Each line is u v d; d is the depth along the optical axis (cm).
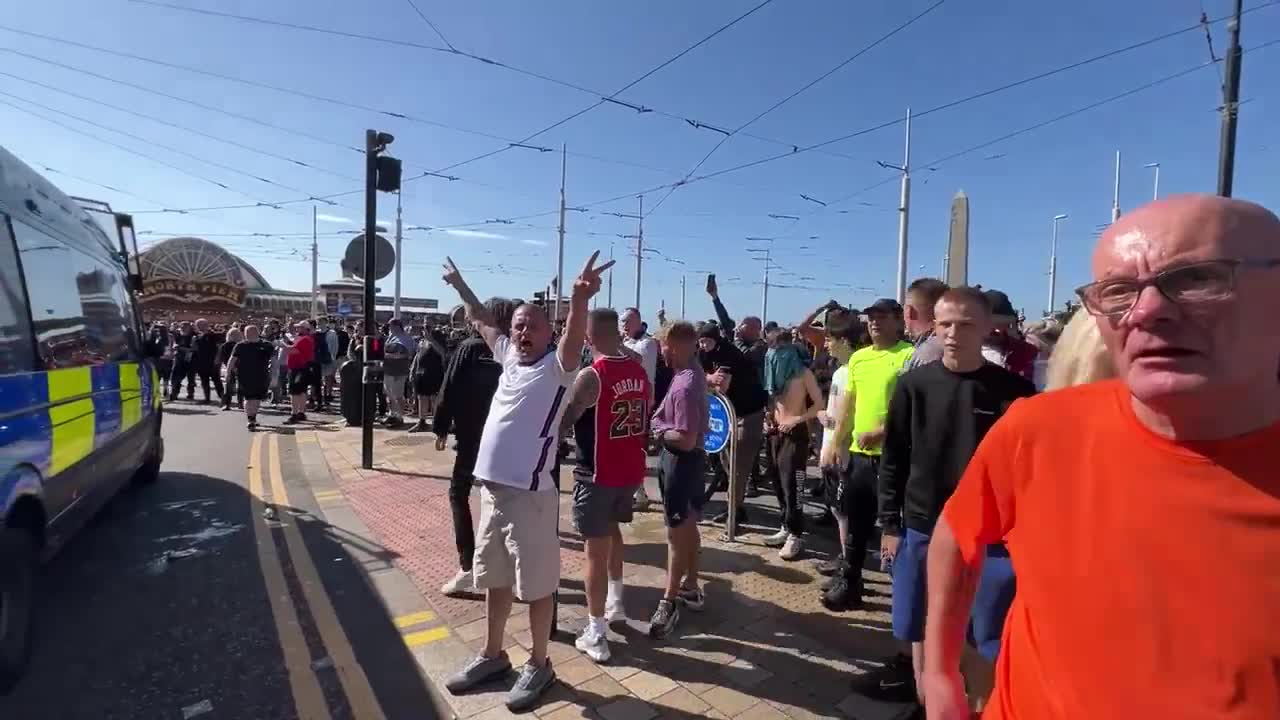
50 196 422
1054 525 117
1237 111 742
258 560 475
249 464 788
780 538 515
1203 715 97
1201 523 99
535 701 295
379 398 1142
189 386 1468
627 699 300
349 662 335
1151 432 109
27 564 321
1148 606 102
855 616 386
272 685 315
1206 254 96
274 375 1391
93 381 455
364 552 492
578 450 344
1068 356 188
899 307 389
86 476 427
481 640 358
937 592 150
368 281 751
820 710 292
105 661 336
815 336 716
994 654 227
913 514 265
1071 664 111
